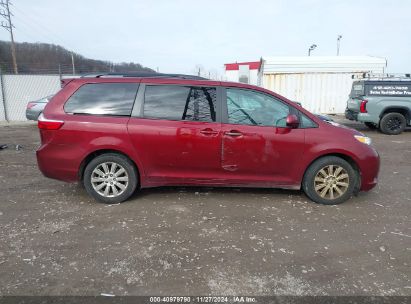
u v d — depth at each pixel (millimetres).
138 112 4469
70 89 4535
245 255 3256
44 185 5375
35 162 7078
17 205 4484
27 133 12039
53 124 4383
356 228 3896
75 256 3201
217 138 4406
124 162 4469
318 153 4477
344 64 17266
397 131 11695
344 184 4578
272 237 3639
